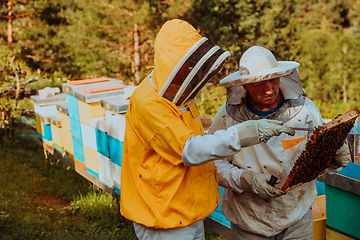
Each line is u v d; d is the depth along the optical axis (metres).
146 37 12.77
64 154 4.91
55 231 3.85
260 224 2.04
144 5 11.61
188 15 11.42
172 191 1.87
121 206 2.08
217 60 1.75
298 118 1.95
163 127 1.76
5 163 6.00
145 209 1.94
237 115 2.06
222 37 11.63
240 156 2.07
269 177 1.92
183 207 1.90
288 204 1.99
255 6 13.09
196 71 1.73
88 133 4.00
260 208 2.03
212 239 3.73
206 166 1.99
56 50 13.97
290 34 15.16
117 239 3.75
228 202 2.20
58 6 13.77
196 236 2.10
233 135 1.65
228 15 12.34
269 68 1.82
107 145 3.69
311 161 1.71
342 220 2.04
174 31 1.79
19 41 13.27
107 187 3.86
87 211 4.41
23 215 4.21
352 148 2.42
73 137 4.43
